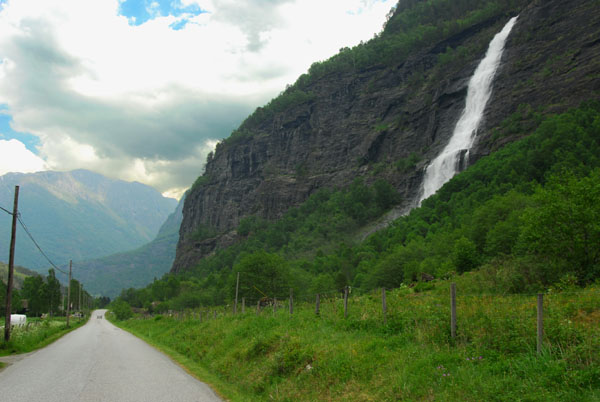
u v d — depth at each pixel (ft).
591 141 304.91
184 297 370.12
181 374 51.06
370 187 597.11
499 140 434.30
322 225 572.51
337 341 45.83
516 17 593.01
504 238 137.49
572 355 27.94
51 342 107.14
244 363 51.24
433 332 39.32
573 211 72.38
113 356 70.49
